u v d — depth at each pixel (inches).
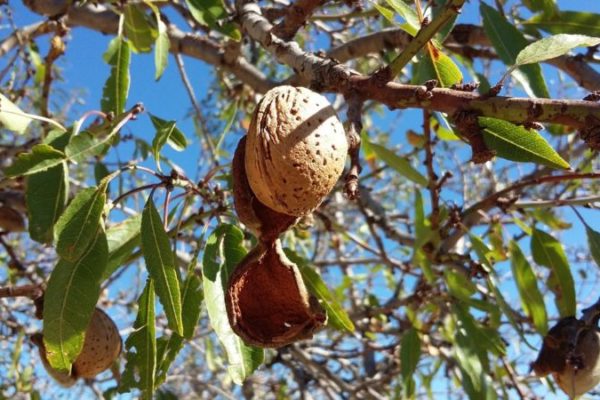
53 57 112.2
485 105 52.9
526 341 95.7
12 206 120.3
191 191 74.0
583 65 95.8
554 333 90.8
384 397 151.9
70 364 64.2
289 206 51.8
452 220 105.6
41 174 76.0
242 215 55.0
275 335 56.5
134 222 75.9
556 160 57.7
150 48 112.8
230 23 93.7
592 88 94.7
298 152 50.2
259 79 119.3
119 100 97.0
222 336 67.0
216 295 68.4
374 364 174.2
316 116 51.5
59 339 64.1
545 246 103.6
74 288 64.5
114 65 96.8
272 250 56.2
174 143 85.9
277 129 50.7
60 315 64.1
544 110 50.4
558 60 96.4
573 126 50.4
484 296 121.8
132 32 110.7
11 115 78.5
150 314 68.5
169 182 71.2
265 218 55.2
